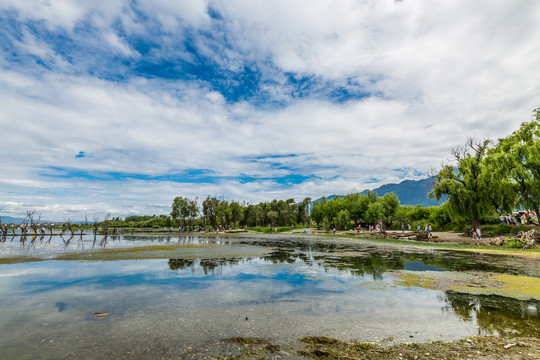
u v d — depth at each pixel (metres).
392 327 7.93
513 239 30.28
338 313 9.22
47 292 12.19
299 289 12.69
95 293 12.02
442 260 21.77
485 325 8.04
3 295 11.68
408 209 78.50
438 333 7.46
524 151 34.19
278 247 35.28
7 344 6.80
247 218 124.06
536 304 10.09
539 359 5.87
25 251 29.89
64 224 79.81
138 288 12.96
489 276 15.12
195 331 7.68
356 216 83.19
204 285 13.59
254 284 13.80
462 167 40.97
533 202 34.81
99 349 6.52
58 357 6.09
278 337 7.24
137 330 7.76
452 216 41.97
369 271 17.31
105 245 39.31
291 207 128.88
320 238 55.91
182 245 39.00
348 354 6.20
